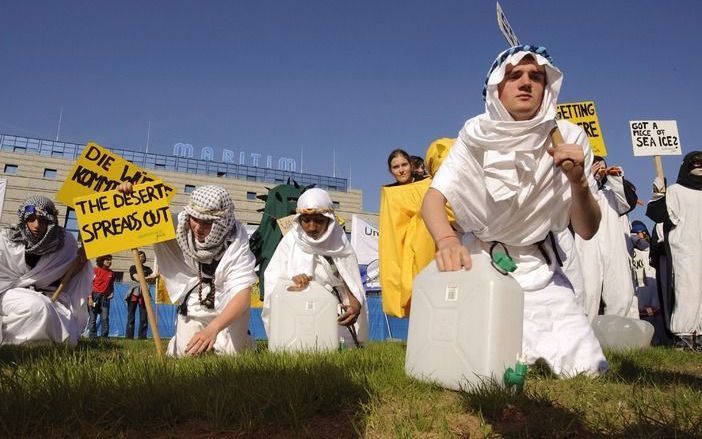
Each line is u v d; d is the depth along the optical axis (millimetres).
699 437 2066
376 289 15688
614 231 7969
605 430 2193
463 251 2762
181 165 58062
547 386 2957
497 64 3234
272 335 4664
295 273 5629
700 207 7488
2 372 2859
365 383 2754
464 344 2645
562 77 3170
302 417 2318
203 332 4500
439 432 2172
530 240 3492
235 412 2291
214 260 5055
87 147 5539
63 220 46031
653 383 3033
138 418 2254
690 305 7402
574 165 2793
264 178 61906
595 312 7535
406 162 6305
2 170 46125
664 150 8703
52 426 2180
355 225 15758
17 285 6176
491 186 3260
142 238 4781
